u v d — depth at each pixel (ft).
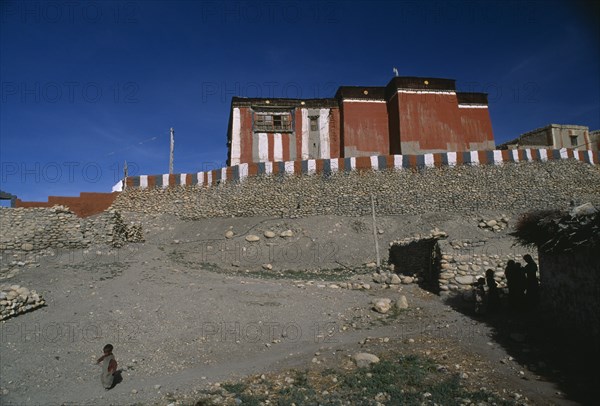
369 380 27.35
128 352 34.60
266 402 25.21
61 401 26.08
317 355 33.60
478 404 22.97
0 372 29.43
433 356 31.53
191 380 29.45
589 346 29.45
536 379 25.93
